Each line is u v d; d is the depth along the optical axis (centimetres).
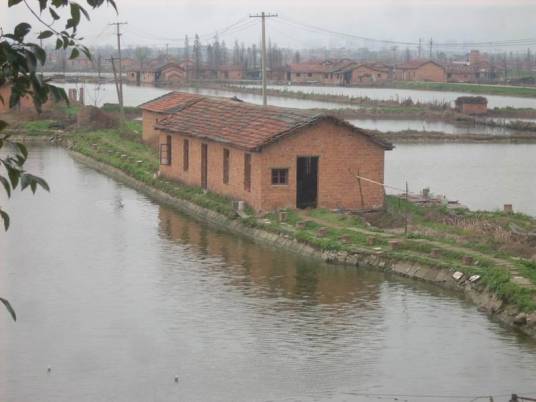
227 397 1856
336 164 3703
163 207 4209
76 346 2169
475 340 2227
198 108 4641
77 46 822
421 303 2547
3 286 2730
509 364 2059
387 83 16538
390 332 2286
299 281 2809
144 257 3150
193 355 2109
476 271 2648
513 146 7231
